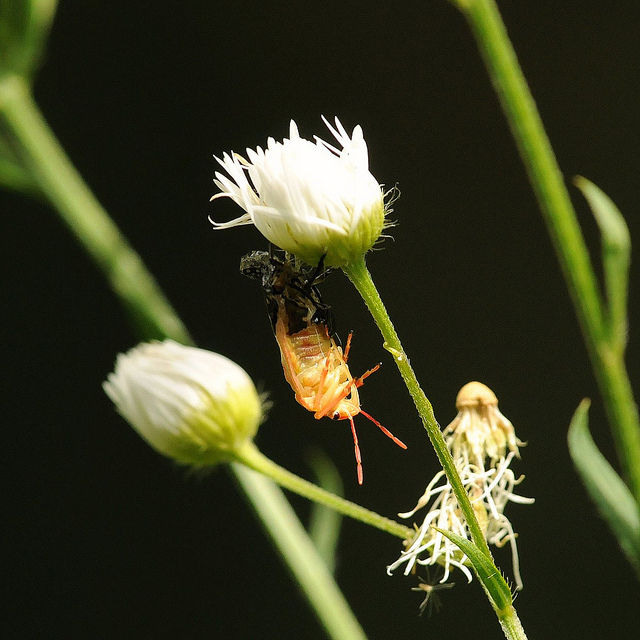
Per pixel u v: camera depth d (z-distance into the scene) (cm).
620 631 42
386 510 45
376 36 49
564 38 48
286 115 49
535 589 43
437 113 48
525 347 46
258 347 48
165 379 29
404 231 48
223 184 28
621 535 29
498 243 47
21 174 32
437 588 28
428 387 46
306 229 28
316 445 46
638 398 45
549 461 45
